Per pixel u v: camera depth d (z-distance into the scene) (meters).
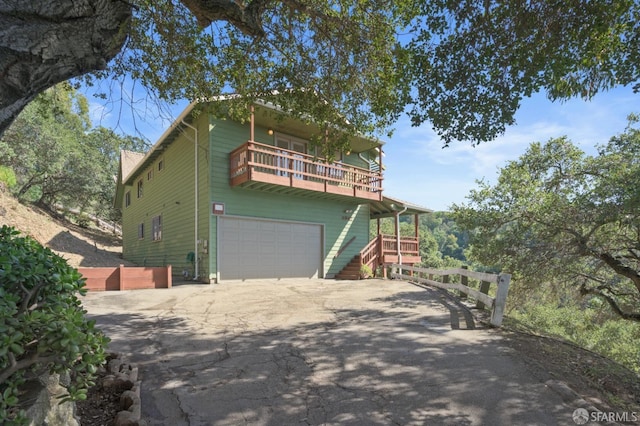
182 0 3.49
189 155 12.99
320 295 8.66
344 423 2.75
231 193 11.85
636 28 3.98
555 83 4.57
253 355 4.26
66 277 2.38
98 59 2.56
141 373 3.72
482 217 11.88
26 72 2.12
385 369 3.78
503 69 4.67
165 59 5.55
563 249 10.96
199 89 6.05
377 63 5.53
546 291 14.03
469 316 6.14
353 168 14.09
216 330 5.37
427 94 5.15
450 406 2.98
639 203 8.17
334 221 14.78
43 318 1.73
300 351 4.39
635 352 15.36
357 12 5.25
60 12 2.15
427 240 48.53
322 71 5.80
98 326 5.52
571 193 11.53
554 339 4.99
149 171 17.56
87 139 20.89
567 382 3.44
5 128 2.19
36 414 1.82
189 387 3.39
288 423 2.76
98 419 2.73
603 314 15.62
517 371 3.64
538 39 4.25
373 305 7.32
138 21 4.98
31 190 20.23
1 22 1.97
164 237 15.06
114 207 27.14
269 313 6.56
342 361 4.03
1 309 1.59
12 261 2.08
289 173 11.90
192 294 8.66
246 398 3.17
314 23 5.11
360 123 6.41
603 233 10.93
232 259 11.68
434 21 4.66
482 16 4.36
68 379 2.43
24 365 1.67
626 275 10.77
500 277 5.52
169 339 4.89
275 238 12.87
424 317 6.11
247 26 3.81
